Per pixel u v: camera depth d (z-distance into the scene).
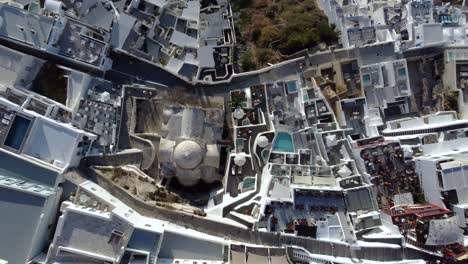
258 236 45.38
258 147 50.41
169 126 51.12
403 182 48.56
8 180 43.53
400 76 53.66
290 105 52.56
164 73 53.38
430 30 53.25
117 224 42.28
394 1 56.88
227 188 50.25
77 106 49.38
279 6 57.50
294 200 45.56
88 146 49.06
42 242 43.66
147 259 41.91
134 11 52.56
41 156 45.97
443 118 53.09
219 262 43.41
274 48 54.88
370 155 48.81
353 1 56.75
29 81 50.00
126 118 52.22
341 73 52.62
